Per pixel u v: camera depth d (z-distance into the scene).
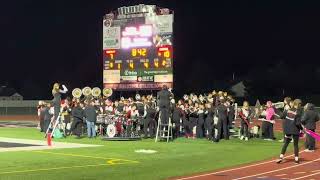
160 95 27.05
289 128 18.30
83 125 30.81
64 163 17.23
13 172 14.98
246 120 28.19
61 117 29.66
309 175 15.48
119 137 27.41
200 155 20.41
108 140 26.73
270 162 18.59
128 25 33.28
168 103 27.00
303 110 22.92
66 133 30.20
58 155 19.53
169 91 27.42
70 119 30.28
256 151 22.11
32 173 14.83
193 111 29.67
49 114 30.09
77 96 30.67
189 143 25.55
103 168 16.19
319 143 26.16
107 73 34.12
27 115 65.31
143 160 18.48
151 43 32.50
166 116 26.92
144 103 29.95
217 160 18.89
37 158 18.48
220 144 25.20
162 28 32.09
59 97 27.20
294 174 15.68
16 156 19.02
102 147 22.88
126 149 22.16
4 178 13.79
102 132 29.64
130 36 33.22
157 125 28.36
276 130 38.25
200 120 28.81
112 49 33.91
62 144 24.14
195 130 29.09
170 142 26.02
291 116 18.33
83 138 28.03
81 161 17.84
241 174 15.61
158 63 32.28
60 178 13.96
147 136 28.75
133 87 33.16
